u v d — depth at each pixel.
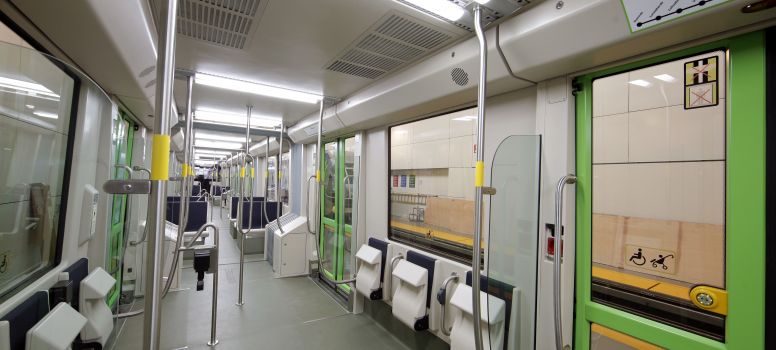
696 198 1.45
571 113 1.77
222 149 9.02
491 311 1.74
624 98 1.67
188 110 2.55
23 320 1.24
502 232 1.75
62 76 1.80
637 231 1.62
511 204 1.75
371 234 3.60
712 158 1.40
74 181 1.93
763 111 1.22
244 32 1.93
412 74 2.42
